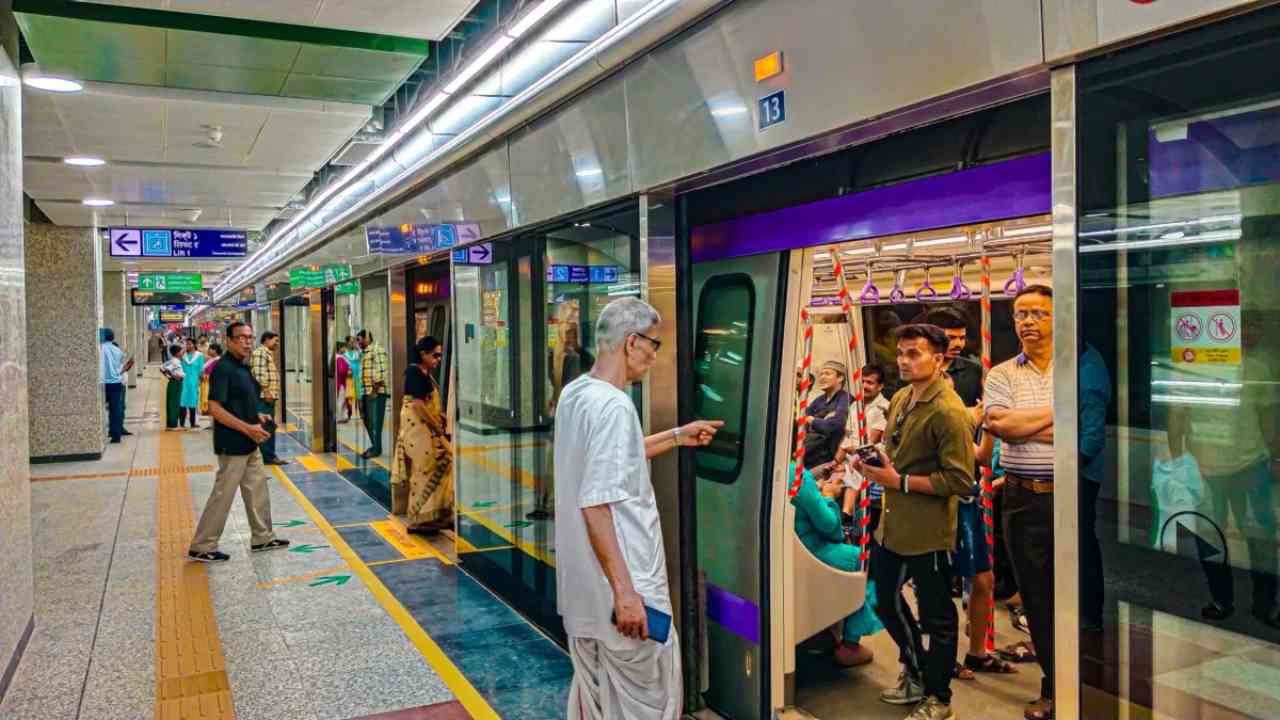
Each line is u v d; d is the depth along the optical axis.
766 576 3.36
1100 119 1.86
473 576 5.83
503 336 5.29
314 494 8.98
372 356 8.66
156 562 6.21
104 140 7.23
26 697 3.87
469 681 4.04
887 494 3.53
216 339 34.31
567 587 2.59
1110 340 1.86
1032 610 3.33
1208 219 1.70
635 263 3.66
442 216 6.07
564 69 3.90
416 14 4.73
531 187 4.58
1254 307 1.65
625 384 2.68
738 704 3.51
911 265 4.70
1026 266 4.37
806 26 2.62
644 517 2.52
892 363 5.38
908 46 2.28
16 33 4.72
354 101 6.31
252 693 3.91
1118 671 1.87
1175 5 1.68
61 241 11.43
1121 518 1.86
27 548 4.54
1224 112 1.66
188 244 13.34
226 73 5.59
